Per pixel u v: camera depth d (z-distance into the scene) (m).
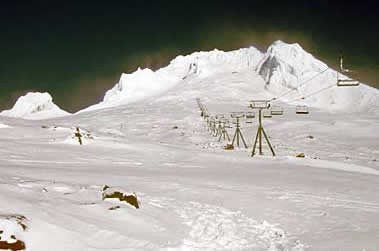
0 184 12.95
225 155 43.38
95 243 10.00
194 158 39.34
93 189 16.23
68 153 34.41
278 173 29.55
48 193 13.75
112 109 191.75
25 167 22.75
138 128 106.81
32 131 49.75
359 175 30.73
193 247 11.22
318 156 55.41
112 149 41.53
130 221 12.49
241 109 148.25
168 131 97.44
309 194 20.47
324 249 11.54
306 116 124.06
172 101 184.25
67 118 172.88
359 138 85.19
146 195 17.38
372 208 17.53
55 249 9.15
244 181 24.28
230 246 11.71
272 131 94.44
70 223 10.77
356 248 11.56
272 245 12.05
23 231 9.22
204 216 14.81
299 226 14.22
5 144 35.44
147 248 10.29
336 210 16.83
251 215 15.55
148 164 32.84
